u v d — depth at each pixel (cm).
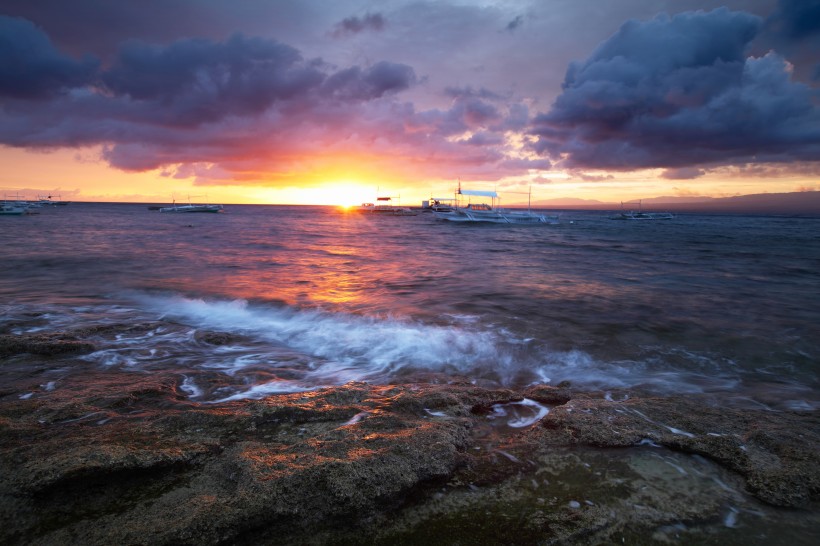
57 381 638
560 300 1383
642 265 2450
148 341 880
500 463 439
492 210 9562
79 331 880
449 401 571
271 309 1227
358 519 353
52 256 2361
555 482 409
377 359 817
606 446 467
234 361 788
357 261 2528
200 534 318
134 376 672
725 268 2342
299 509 346
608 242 4644
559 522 354
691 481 414
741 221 13750
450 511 367
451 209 10575
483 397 600
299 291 1504
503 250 3512
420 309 1241
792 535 345
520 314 1190
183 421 488
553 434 493
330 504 353
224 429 478
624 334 1010
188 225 7069
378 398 575
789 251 3538
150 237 4206
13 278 1652
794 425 519
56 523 334
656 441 474
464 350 873
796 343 952
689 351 895
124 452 394
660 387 700
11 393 588
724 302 1386
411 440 440
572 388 691
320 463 384
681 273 2109
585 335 996
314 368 762
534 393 630
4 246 2898
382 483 376
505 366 793
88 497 363
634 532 346
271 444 446
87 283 1567
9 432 450
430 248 3653
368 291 1528
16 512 341
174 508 346
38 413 501
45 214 10600
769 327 1085
